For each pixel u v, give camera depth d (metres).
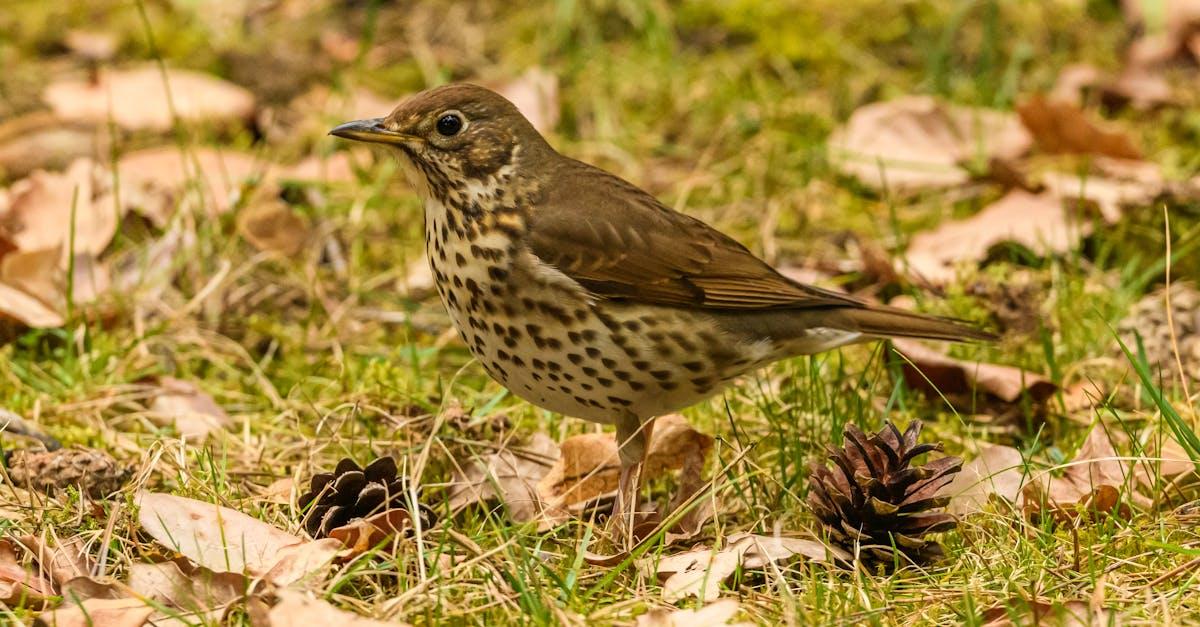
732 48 16.62
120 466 9.18
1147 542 8.05
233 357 11.70
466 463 9.70
